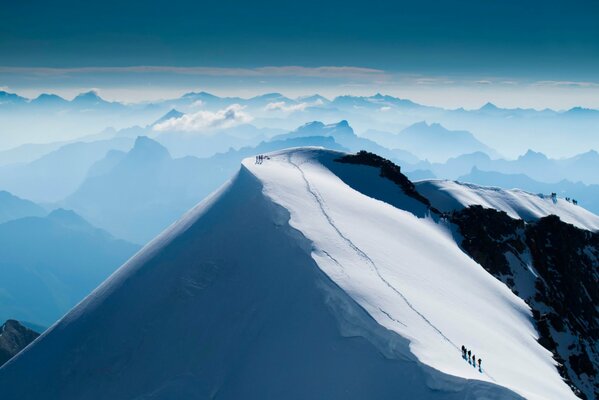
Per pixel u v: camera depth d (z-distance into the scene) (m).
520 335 72.44
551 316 113.38
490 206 175.75
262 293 58.69
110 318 66.19
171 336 58.31
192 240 77.69
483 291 83.19
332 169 137.00
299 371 46.25
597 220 194.75
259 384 46.84
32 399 59.09
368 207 92.94
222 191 100.06
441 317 54.91
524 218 175.62
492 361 49.31
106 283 79.12
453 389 39.56
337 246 64.94
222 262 68.06
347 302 50.97
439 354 44.94
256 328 53.66
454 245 113.88
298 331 50.34
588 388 100.44
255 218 76.38
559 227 150.62
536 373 55.97
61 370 60.97
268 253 66.00
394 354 44.62
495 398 37.41
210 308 59.94
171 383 51.50
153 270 73.56
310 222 71.81
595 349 117.00
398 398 41.03
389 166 143.62
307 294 54.59
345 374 44.41
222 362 51.75
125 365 57.34
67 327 69.62
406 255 73.69
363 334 47.41
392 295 54.66
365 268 60.50
